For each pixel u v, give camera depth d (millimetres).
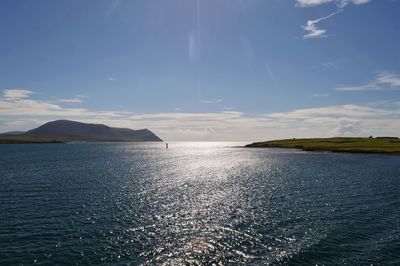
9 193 51250
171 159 141625
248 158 141875
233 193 52281
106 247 26875
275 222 34562
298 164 105688
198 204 43625
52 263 23641
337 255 25172
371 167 93688
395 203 43938
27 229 31547
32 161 119438
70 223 33812
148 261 24156
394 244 27375
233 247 27094
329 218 36062
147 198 47750
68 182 64062
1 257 24578
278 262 23953
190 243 28000
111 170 89000
